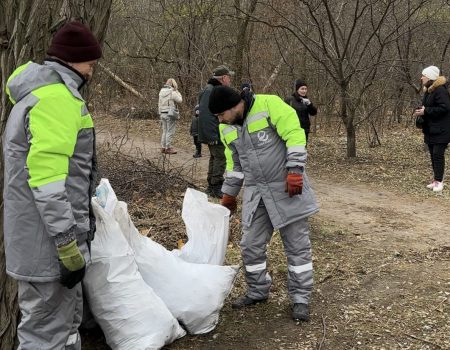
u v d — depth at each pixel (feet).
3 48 10.00
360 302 13.91
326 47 37.19
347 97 35.42
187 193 13.44
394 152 37.78
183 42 53.88
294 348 11.68
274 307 13.50
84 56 8.70
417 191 26.96
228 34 52.11
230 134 12.72
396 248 18.19
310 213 12.59
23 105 8.20
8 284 10.16
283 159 12.41
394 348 11.69
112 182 23.72
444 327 12.59
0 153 9.96
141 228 19.34
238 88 45.14
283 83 46.34
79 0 10.41
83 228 8.78
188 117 52.24
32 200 8.34
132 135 45.47
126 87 52.90
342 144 41.81
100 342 11.51
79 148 8.63
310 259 12.87
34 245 8.46
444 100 25.46
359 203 24.82
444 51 42.37
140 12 58.08
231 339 11.98
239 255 17.08
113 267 10.50
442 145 26.25
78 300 9.45
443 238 19.43
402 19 38.81
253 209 12.77
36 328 8.93
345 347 11.74
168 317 10.92
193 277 11.87
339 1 41.75
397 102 48.70
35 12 10.01
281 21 42.37
